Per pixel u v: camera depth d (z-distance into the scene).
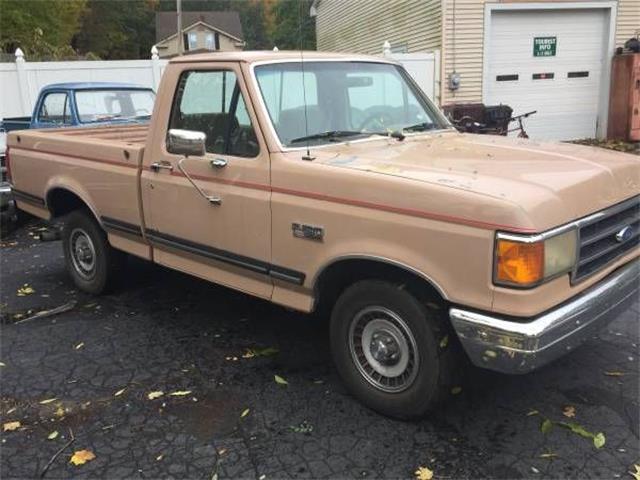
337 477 3.08
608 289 3.31
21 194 6.22
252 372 4.17
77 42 52.44
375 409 3.60
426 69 14.21
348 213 3.36
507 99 14.70
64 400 3.88
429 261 3.10
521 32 14.38
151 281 6.00
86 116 8.98
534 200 2.92
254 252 3.91
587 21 14.52
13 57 21.45
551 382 3.91
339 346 3.70
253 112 3.83
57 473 3.18
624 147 13.98
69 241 5.79
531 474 3.06
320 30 25.08
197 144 3.79
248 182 3.86
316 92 4.15
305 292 3.74
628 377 3.96
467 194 2.97
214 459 3.25
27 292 5.88
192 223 4.29
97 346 4.63
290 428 3.50
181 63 4.34
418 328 3.27
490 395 3.77
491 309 2.95
